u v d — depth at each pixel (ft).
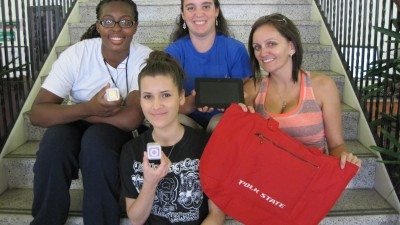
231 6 9.61
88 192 4.81
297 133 4.87
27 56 7.37
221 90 4.82
